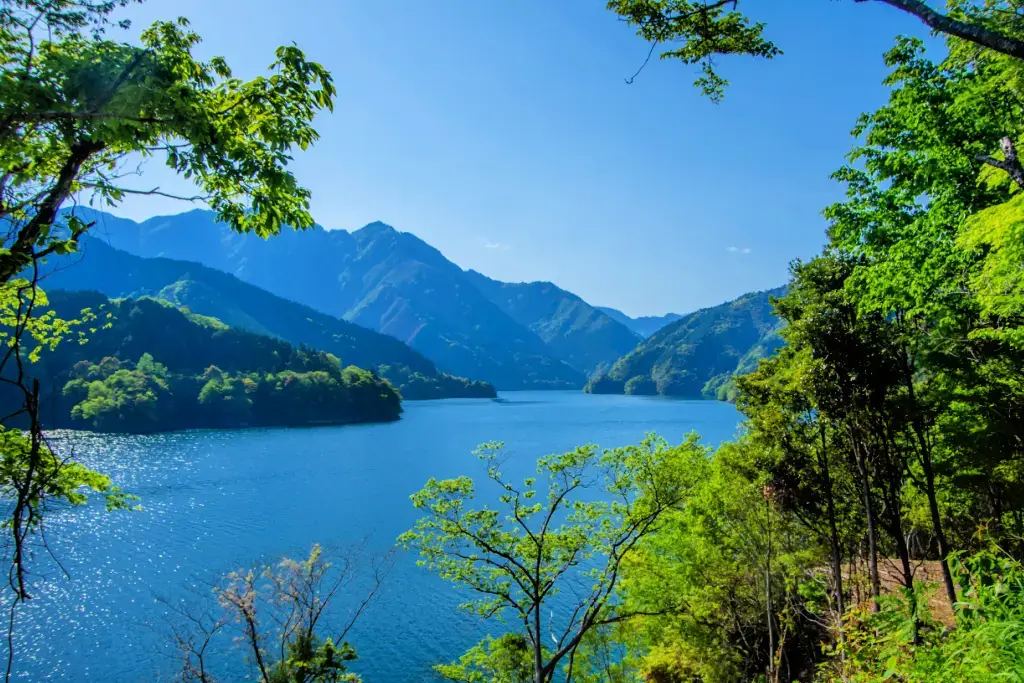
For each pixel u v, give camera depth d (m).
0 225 5.18
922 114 13.83
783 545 19.33
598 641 22.23
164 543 40.94
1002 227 8.12
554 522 41.03
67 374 113.06
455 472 70.38
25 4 4.43
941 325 13.73
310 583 15.97
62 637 26.91
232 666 22.78
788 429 18.48
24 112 4.04
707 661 20.41
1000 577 5.09
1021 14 9.16
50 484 7.22
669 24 6.39
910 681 4.82
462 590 34.88
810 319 15.32
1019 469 12.58
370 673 25.98
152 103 4.31
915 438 15.23
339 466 75.50
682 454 20.11
